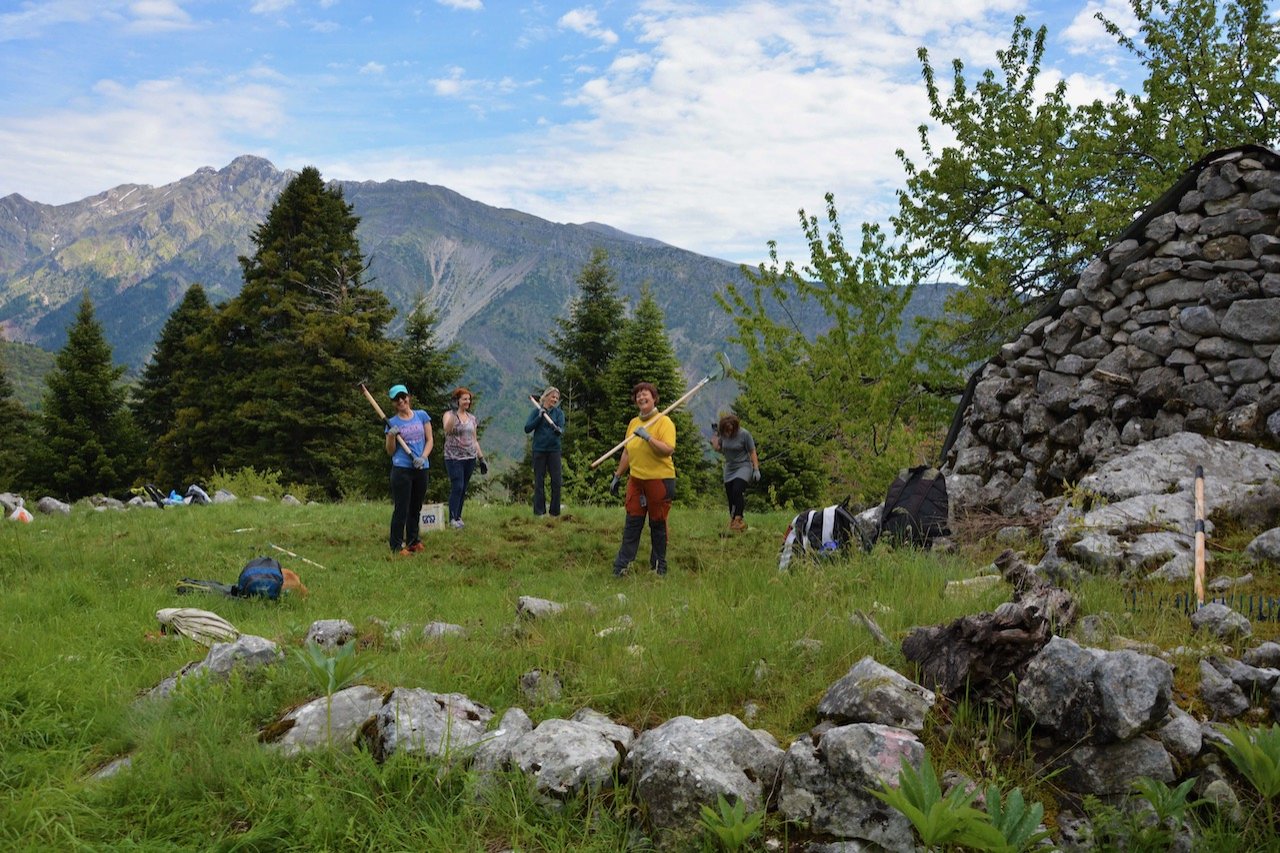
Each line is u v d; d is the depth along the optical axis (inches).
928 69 868.6
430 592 368.2
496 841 148.6
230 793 157.0
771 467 1307.8
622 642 213.8
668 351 1590.8
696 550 442.6
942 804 121.1
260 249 1800.0
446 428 498.3
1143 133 821.9
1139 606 225.8
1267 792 138.5
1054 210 806.5
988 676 169.9
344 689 184.5
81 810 152.3
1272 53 808.9
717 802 145.9
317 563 418.0
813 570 307.0
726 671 193.3
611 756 159.8
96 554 410.0
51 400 1921.8
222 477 971.9
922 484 367.9
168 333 2126.0
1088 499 334.6
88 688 204.8
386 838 145.9
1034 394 424.2
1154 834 141.2
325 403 1594.5
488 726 175.8
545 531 490.6
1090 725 154.1
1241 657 187.8
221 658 209.2
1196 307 376.8
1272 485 303.7
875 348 767.1
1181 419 373.7
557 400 550.3
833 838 144.8
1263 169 373.4
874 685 166.1
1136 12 863.7
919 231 871.7
